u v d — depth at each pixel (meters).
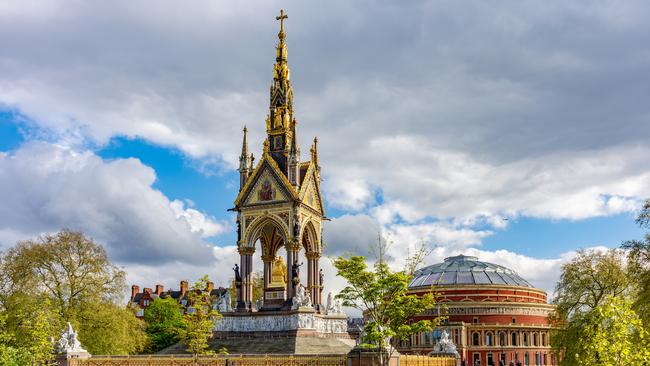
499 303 186.50
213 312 73.94
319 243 99.44
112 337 96.38
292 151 95.00
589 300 103.94
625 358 43.44
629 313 43.84
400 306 63.47
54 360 74.00
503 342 183.62
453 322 182.38
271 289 95.69
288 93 99.62
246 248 94.62
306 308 87.62
